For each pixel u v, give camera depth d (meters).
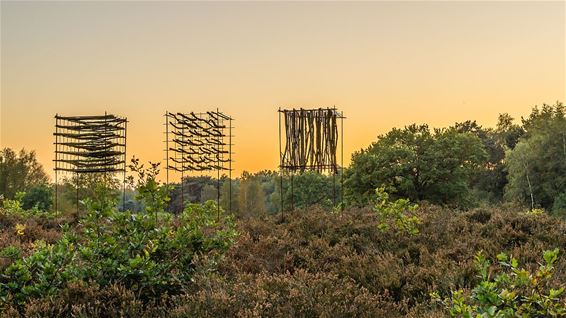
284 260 7.13
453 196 35.88
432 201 35.59
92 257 5.05
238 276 5.50
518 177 47.12
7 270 4.80
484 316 2.99
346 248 7.66
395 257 6.81
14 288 4.64
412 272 5.98
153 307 4.38
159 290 4.91
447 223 9.20
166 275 5.16
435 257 6.77
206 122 16.44
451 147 36.56
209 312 4.09
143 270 4.86
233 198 51.19
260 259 7.12
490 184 56.56
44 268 4.72
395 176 35.69
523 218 8.91
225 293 4.48
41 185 44.59
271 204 61.94
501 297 3.14
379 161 36.53
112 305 4.37
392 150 36.59
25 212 14.01
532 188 45.69
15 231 9.47
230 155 16.94
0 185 50.84
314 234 9.26
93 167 16.84
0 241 7.98
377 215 10.62
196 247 5.99
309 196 48.41
